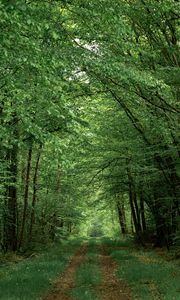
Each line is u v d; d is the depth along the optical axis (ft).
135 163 83.71
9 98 43.39
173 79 56.70
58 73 45.42
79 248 127.75
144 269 58.80
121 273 59.06
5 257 82.69
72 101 60.75
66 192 131.75
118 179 103.81
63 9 46.14
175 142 66.33
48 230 145.38
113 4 41.09
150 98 62.80
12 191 92.12
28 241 104.53
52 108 40.01
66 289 47.19
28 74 40.98
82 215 160.86
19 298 39.58
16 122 53.62
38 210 122.83
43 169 109.91
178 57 60.08
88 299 39.88
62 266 68.03
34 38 37.81
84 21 44.01
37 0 38.19
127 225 197.06
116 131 80.79
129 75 45.65
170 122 61.57
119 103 66.49
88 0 40.24
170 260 77.20
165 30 57.26
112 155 83.56
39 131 41.22
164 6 48.70
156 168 81.87
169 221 98.32
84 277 54.70
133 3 50.26
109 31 45.27
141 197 110.01
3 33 32.58
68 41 45.91
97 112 75.61
